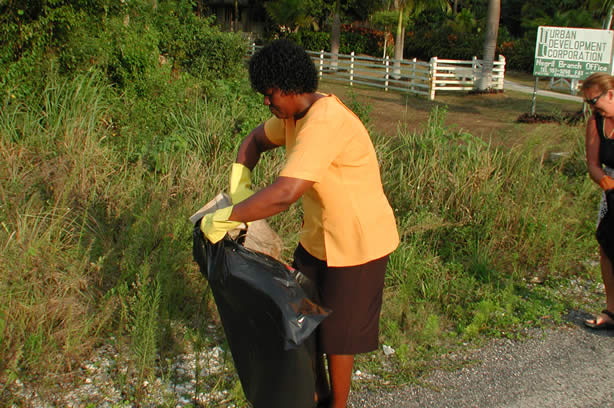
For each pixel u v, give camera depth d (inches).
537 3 1386.6
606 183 156.1
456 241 218.2
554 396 131.8
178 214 178.7
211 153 247.3
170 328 140.4
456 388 134.2
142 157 227.1
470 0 1604.3
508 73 1089.4
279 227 194.9
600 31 461.1
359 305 105.5
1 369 122.0
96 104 240.1
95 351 137.0
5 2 260.8
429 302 175.3
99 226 172.2
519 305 175.3
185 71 438.0
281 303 96.2
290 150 105.5
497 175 247.9
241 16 1212.5
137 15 355.3
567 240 216.1
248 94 341.4
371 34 1248.8
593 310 174.4
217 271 98.1
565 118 471.2
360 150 100.0
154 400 121.2
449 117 517.0
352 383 134.3
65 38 285.3
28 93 253.8
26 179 178.1
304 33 1166.3
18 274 139.5
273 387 102.3
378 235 104.0
